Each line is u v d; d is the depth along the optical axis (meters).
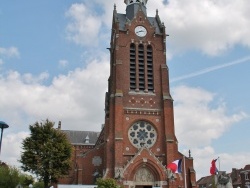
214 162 48.38
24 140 48.66
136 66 60.34
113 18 67.56
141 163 51.91
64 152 48.97
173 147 54.81
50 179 48.41
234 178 98.19
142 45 62.34
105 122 59.91
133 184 50.78
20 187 46.72
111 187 45.00
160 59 62.00
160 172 51.75
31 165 47.09
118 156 52.38
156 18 67.88
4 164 67.56
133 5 67.38
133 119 56.25
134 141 55.03
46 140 48.88
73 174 63.03
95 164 58.62
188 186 55.56
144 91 58.94
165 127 55.97
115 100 55.94
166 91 59.25
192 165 57.00
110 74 67.25
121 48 61.03
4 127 23.83
